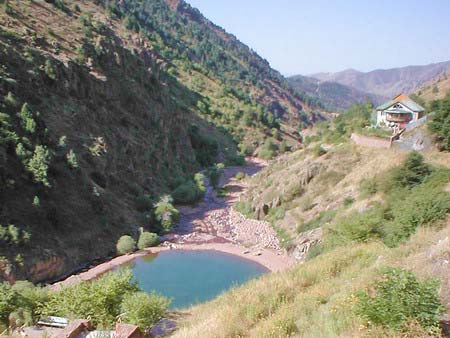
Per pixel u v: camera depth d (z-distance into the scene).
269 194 78.38
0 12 78.88
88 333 19.05
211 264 57.97
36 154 58.09
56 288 46.38
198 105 161.88
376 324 12.06
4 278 44.91
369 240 30.20
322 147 76.38
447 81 127.00
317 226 58.19
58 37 83.81
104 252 60.34
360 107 113.69
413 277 12.38
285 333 14.77
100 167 71.00
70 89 75.31
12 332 21.66
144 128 93.38
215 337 16.14
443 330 11.62
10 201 52.12
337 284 19.02
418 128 60.41
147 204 75.75
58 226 56.03
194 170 113.31
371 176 57.09
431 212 27.16
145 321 21.44
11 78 64.88
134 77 98.00
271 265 56.91
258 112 181.25
